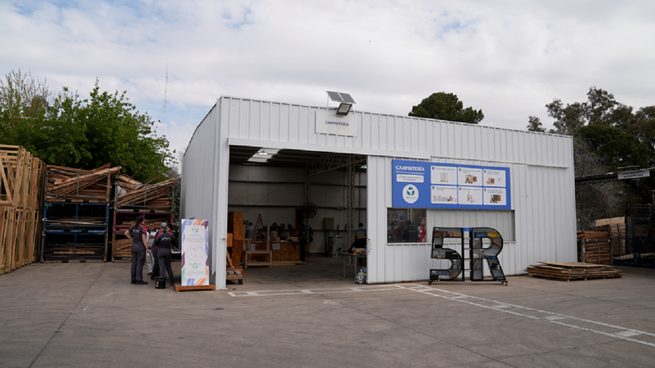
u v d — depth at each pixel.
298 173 22.02
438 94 38.91
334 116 12.23
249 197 21.02
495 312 8.24
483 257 12.29
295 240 18.11
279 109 11.62
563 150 15.91
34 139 18.84
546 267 13.52
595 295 10.35
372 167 12.55
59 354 5.10
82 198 16.05
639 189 35.38
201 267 10.55
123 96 23.02
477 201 13.91
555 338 6.39
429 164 13.28
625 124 41.81
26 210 14.31
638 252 18.78
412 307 8.68
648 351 5.79
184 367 4.78
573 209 15.83
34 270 13.30
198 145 15.18
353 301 9.30
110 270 13.73
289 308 8.41
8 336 5.82
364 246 13.93
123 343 5.67
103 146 19.88
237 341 5.93
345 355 5.39
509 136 14.82
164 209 17.47
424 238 13.10
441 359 5.30
